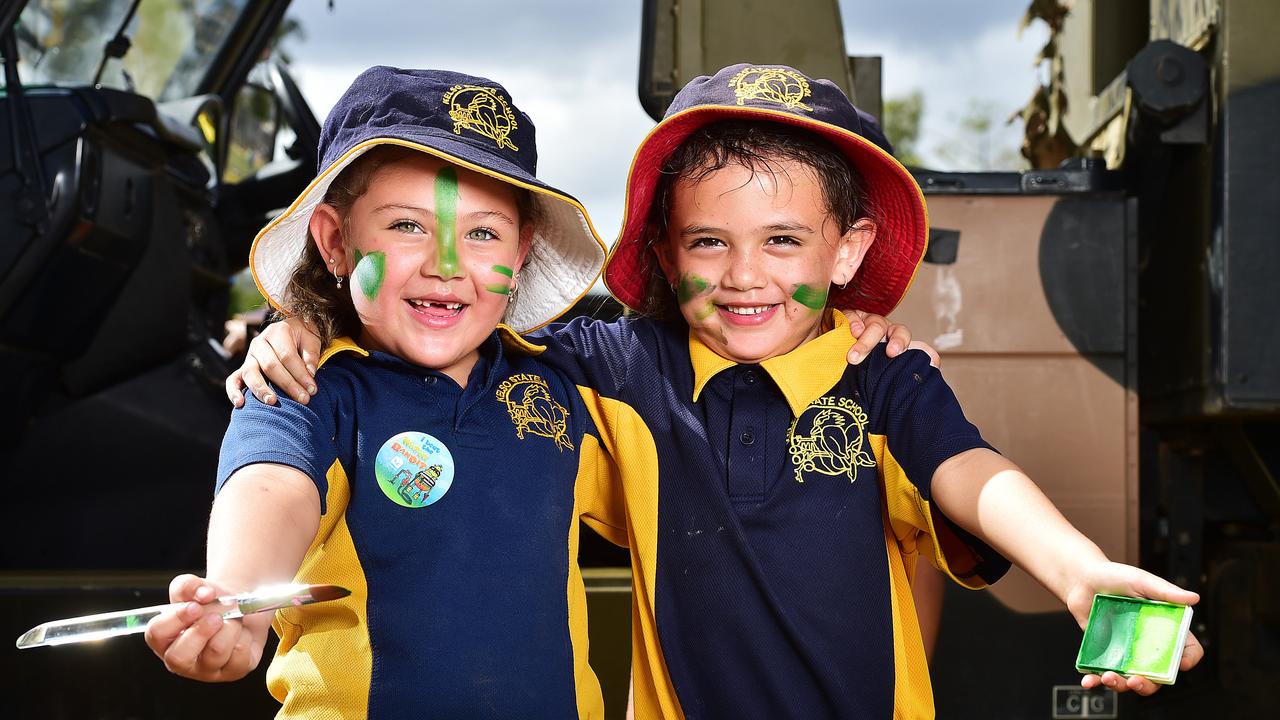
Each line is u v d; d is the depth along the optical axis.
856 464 1.48
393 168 1.38
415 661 1.29
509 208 1.44
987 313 2.04
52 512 2.82
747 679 1.45
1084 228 2.04
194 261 3.35
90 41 3.07
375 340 1.46
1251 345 1.92
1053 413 2.03
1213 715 2.14
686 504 1.50
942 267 2.04
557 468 1.46
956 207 2.04
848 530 1.46
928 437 1.43
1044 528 1.24
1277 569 2.11
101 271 2.79
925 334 2.04
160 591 2.20
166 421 2.94
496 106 1.47
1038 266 2.04
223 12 3.64
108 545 2.82
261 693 2.12
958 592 2.01
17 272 2.60
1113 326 2.03
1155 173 2.19
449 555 1.33
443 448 1.38
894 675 1.46
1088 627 1.11
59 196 2.62
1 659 2.16
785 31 2.10
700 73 2.11
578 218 1.52
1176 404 2.11
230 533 1.15
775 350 1.50
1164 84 1.99
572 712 1.36
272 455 1.25
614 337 1.63
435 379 1.42
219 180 3.62
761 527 1.46
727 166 1.44
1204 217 2.00
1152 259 2.21
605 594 2.14
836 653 1.44
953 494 1.36
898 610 1.51
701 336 1.53
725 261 1.46
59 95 2.69
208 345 3.24
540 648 1.34
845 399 1.51
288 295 1.52
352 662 1.30
